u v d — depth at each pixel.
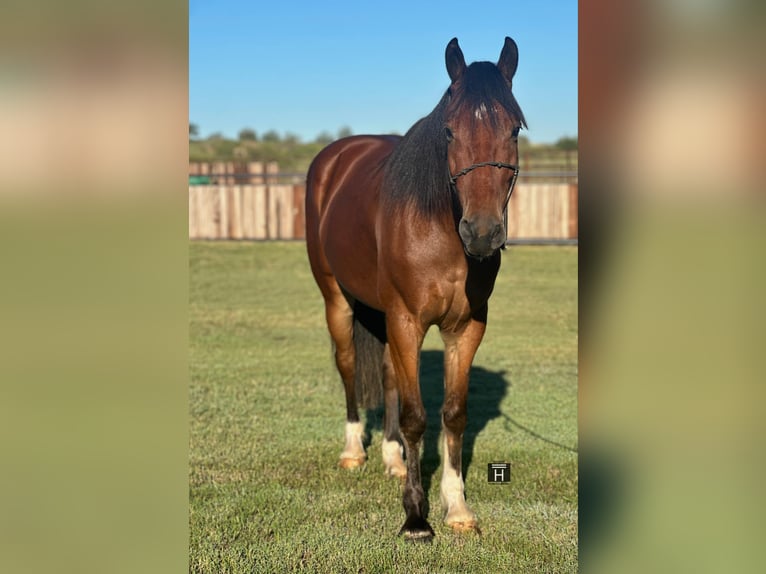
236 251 15.05
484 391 6.04
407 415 3.48
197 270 13.22
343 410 5.55
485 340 8.05
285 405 5.66
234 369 6.80
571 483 4.07
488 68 2.94
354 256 3.98
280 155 31.30
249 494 3.91
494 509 3.74
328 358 7.27
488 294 3.45
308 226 4.73
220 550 3.25
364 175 4.09
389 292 3.50
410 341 3.46
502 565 3.13
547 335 8.31
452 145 2.88
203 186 16.58
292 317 9.46
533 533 3.44
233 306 10.19
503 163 2.79
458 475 3.64
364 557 3.20
